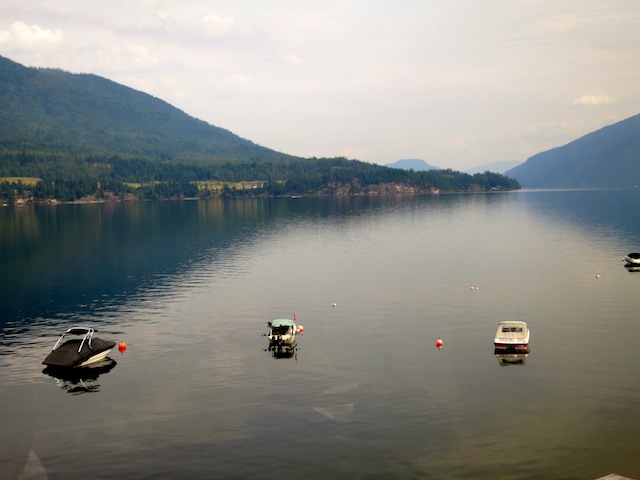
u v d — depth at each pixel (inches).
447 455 2137.1
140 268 6107.3
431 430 2327.8
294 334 3602.4
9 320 4045.3
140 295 4795.8
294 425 2394.2
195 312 4215.1
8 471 2110.0
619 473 2007.9
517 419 2409.0
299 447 2220.7
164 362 3169.3
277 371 3004.4
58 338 3631.9
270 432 2337.6
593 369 2950.3
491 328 3708.2
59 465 2142.0
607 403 2544.3
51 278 5570.9
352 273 5733.3
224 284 5231.3
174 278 5531.5
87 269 6067.9
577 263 6117.1
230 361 3169.3
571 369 2955.2
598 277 5300.2
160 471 2085.4
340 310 4234.7
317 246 7805.1
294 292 4859.7
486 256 6766.7
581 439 2233.0
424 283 5172.2
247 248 7637.8
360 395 2679.6
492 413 2469.2
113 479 2043.6
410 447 2198.6
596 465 2055.9
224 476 2041.1
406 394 2677.2
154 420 2470.5
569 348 3282.5
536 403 2556.6
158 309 4318.4
